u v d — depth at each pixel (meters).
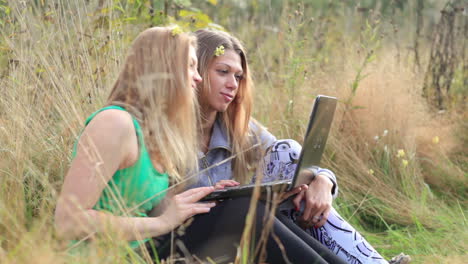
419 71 4.50
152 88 1.90
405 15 5.20
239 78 2.36
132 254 1.64
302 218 2.22
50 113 2.56
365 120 3.79
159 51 1.93
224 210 1.89
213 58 2.27
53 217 1.86
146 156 1.84
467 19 4.66
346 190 3.44
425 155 3.89
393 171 3.58
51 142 2.41
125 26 3.15
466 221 2.97
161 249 1.86
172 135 1.92
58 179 2.30
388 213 3.27
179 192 2.12
